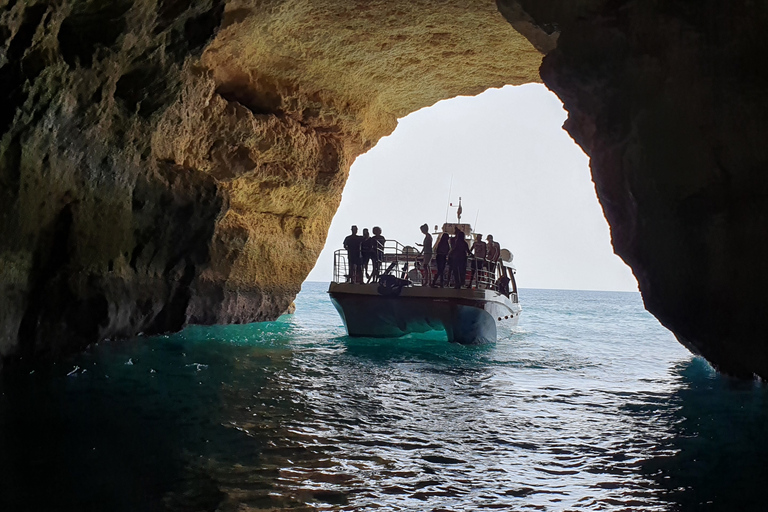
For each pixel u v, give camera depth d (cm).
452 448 578
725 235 850
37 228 841
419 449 571
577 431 652
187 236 1180
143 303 1134
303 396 788
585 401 816
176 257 1180
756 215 812
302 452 545
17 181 764
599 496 464
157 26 901
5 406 635
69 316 943
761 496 467
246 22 1263
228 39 1296
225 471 486
